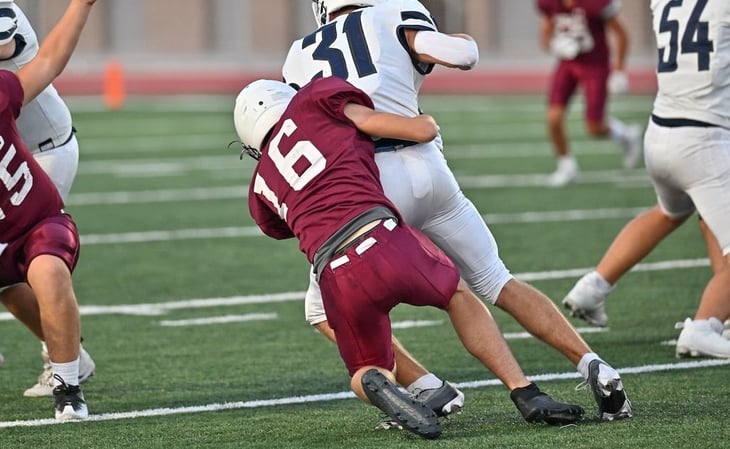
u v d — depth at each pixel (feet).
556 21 147.13
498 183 152.05
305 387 67.77
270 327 83.66
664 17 70.79
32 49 64.59
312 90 54.60
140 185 156.15
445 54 56.03
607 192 143.02
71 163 67.00
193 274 102.32
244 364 73.61
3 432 59.31
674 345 75.25
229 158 182.60
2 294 65.21
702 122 69.26
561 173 149.79
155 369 72.79
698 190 69.77
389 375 54.75
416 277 52.75
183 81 329.52
